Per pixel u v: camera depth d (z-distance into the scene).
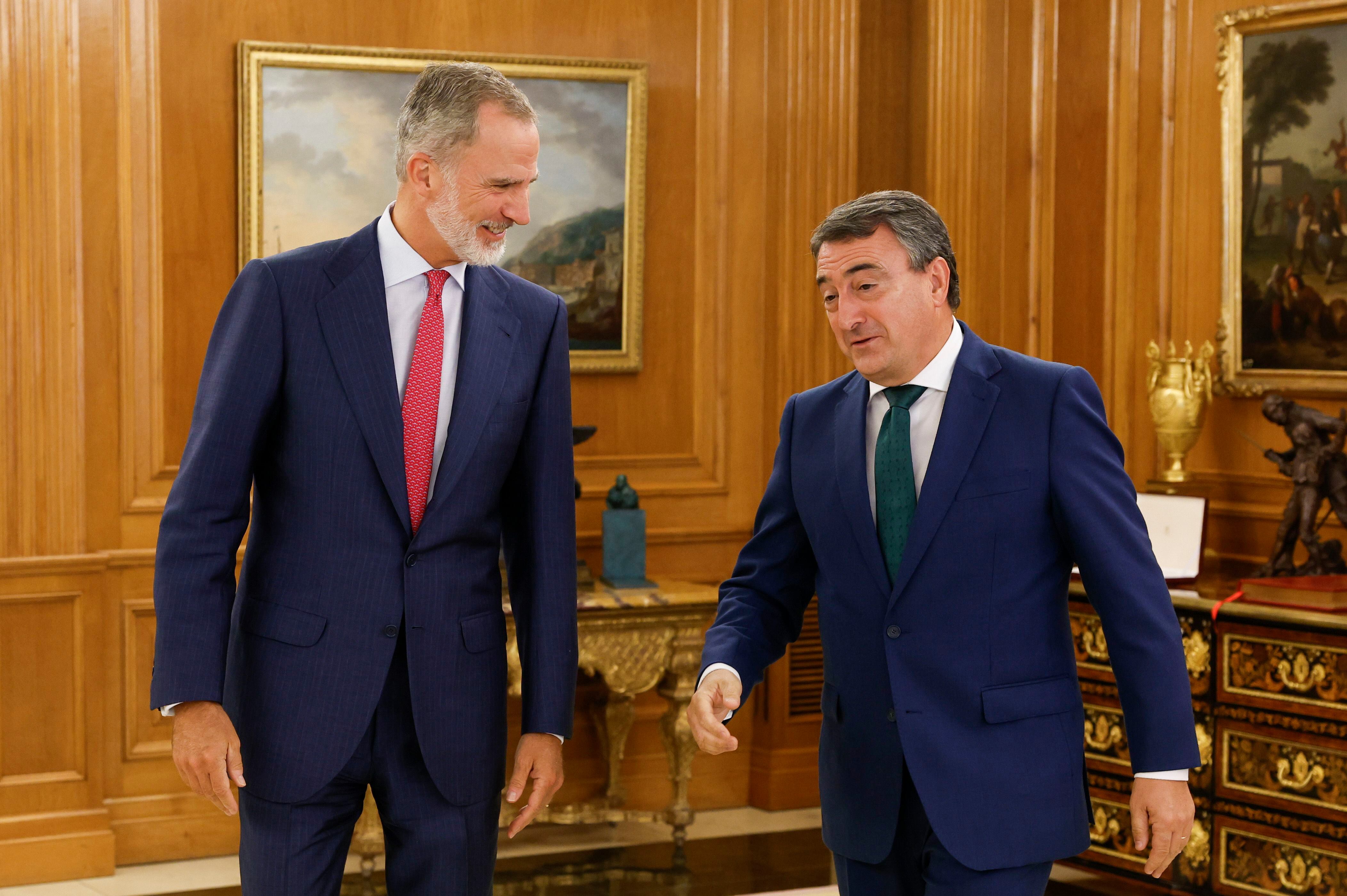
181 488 2.09
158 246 4.48
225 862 4.55
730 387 5.12
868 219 2.09
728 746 2.12
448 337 2.24
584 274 4.87
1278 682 3.68
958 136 4.99
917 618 2.10
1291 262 4.23
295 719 2.12
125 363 4.46
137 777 4.52
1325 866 3.58
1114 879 4.39
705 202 5.06
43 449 4.31
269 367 2.14
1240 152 4.35
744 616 2.34
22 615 4.31
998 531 2.09
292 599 2.14
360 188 4.61
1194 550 4.03
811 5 5.00
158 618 2.06
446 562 2.18
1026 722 2.07
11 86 4.23
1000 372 2.17
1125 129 4.67
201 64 4.48
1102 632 4.04
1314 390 4.17
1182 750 2.00
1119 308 4.71
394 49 4.61
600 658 4.44
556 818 4.54
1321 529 4.27
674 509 5.08
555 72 4.77
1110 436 2.15
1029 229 4.96
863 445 2.20
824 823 2.25
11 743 4.31
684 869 4.48
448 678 2.18
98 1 4.35
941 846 2.06
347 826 2.24
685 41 5.00
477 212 2.11
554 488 2.32
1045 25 4.89
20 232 4.26
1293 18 4.19
